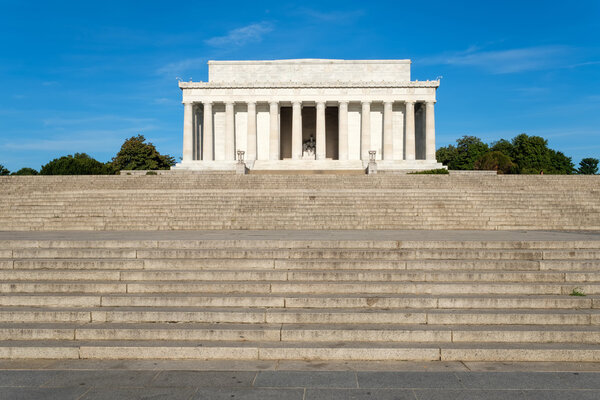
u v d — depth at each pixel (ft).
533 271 39.63
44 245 47.16
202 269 41.47
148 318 33.24
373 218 78.59
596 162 391.04
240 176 123.03
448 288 36.60
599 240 48.88
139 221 77.30
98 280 39.22
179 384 24.77
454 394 23.41
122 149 289.53
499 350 28.53
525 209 83.61
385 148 222.89
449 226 76.59
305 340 30.73
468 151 314.35
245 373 26.37
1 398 23.06
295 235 60.64
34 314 33.42
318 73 234.17
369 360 28.68
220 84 224.74
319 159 221.66
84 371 26.86
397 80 230.68
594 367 27.37
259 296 35.58
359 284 36.83
